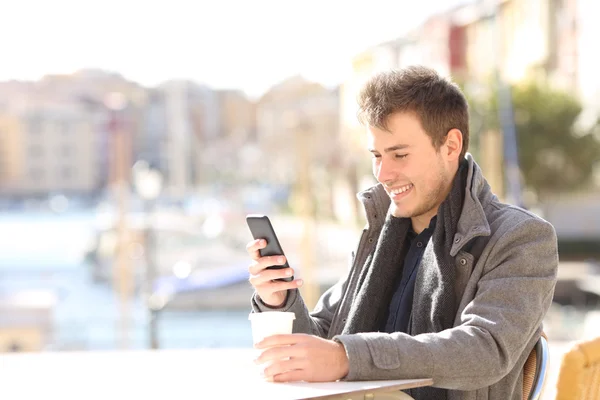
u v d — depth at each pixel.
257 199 55.34
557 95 24.50
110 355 2.25
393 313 2.16
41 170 100.06
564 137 24.22
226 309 17.12
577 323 12.72
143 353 2.30
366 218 2.30
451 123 2.04
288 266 2.04
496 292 1.89
